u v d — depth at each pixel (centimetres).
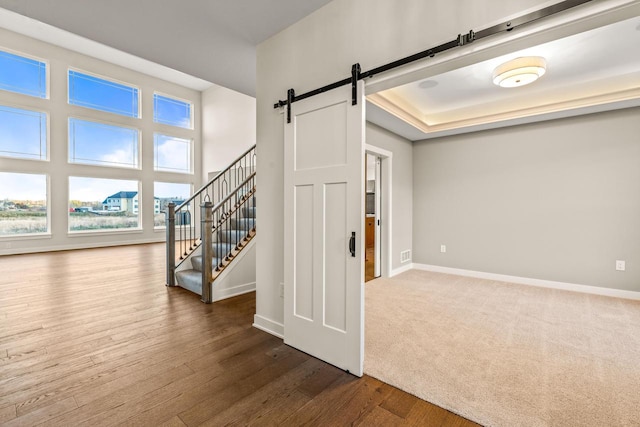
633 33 253
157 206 890
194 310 317
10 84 654
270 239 262
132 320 288
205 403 168
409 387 183
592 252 385
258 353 226
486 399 172
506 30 142
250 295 372
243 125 862
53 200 710
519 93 384
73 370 199
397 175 488
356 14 201
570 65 311
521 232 434
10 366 203
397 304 339
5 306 322
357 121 194
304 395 176
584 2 124
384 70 183
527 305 335
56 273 477
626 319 294
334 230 208
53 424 150
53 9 221
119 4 216
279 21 237
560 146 403
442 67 169
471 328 272
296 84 238
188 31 251
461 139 483
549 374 198
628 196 363
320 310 216
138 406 164
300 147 229
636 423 153
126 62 790
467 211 479
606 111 372
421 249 529
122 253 678
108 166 794
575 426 151
